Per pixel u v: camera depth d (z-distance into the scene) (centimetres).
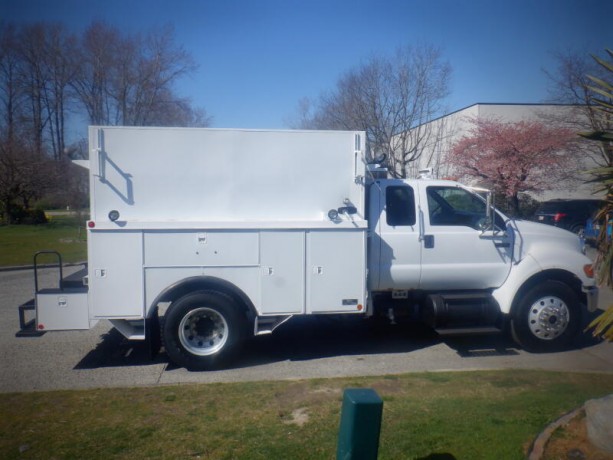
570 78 2488
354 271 691
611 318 450
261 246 671
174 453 429
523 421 471
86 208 3253
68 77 3192
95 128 651
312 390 567
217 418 496
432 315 734
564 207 2258
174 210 667
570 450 409
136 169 659
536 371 630
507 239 750
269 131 679
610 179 471
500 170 2548
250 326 693
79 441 452
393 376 614
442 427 462
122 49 3044
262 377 641
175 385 593
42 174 3039
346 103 2489
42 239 2288
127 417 502
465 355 726
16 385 616
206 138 670
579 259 753
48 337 832
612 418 402
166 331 658
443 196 754
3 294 1163
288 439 449
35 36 3250
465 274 744
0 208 3061
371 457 339
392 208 739
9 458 425
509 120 3039
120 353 746
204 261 662
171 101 3091
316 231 681
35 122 3331
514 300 740
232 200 676
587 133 480
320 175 688
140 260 653
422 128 2780
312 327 880
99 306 650
